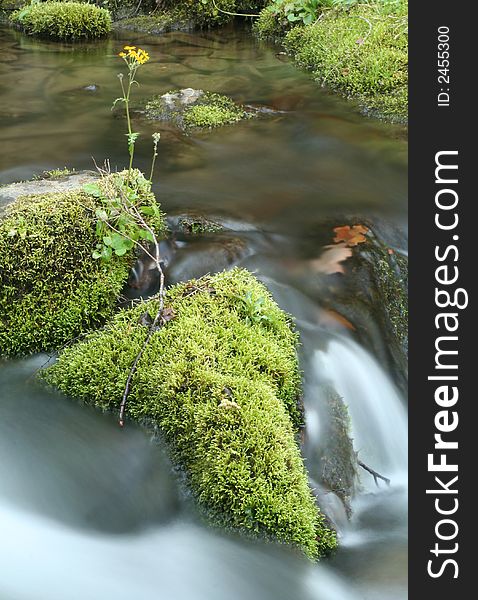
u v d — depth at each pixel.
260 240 4.33
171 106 6.60
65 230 3.63
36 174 5.07
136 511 2.86
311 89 7.22
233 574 2.63
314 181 5.25
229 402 2.94
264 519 2.72
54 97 6.89
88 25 9.25
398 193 5.12
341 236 4.47
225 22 9.88
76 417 3.20
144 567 2.65
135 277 3.87
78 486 2.94
